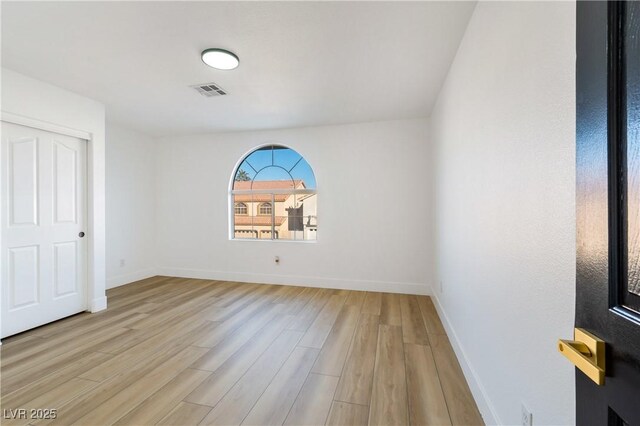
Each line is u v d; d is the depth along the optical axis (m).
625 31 0.43
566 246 0.77
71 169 2.88
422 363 1.98
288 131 4.16
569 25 0.75
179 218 4.61
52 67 2.34
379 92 2.84
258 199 4.42
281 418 1.46
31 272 2.56
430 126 3.57
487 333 1.42
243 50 2.08
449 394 1.65
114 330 2.54
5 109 2.34
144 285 4.10
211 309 3.10
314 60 2.22
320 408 1.54
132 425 1.41
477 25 1.58
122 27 1.82
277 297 3.54
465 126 1.84
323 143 4.03
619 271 0.45
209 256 4.50
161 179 4.61
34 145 2.58
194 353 2.13
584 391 0.53
